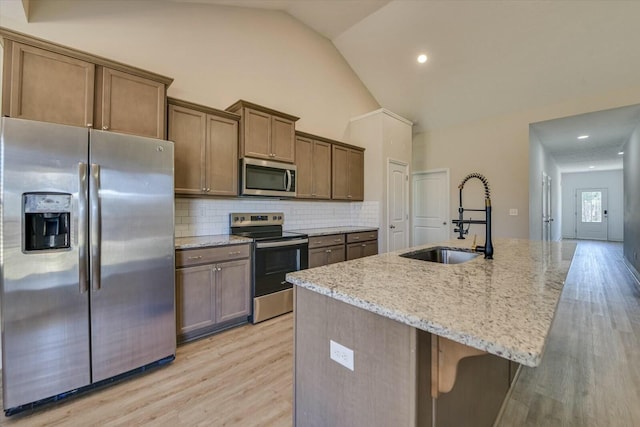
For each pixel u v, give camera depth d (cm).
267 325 284
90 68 198
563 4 305
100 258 182
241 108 305
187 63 302
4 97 168
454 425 109
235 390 185
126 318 194
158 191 207
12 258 157
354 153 450
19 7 207
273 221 363
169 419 160
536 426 155
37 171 162
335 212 455
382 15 382
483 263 161
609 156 732
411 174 502
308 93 423
